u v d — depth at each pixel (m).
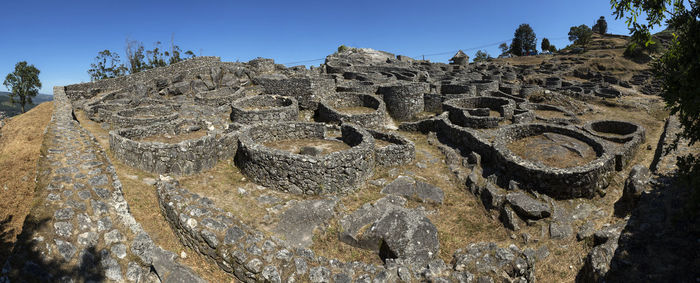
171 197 9.77
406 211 10.43
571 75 58.38
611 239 8.38
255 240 8.33
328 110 22.11
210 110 23.28
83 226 7.24
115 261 6.59
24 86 54.16
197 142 12.81
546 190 12.02
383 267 8.30
